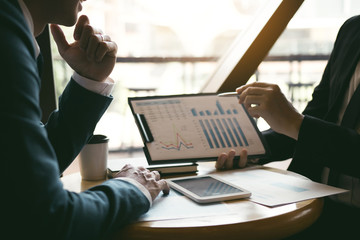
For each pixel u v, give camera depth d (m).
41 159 0.61
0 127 0.57
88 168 1.10
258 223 0.73
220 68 2.10
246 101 1.10
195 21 3.68
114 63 1.04
